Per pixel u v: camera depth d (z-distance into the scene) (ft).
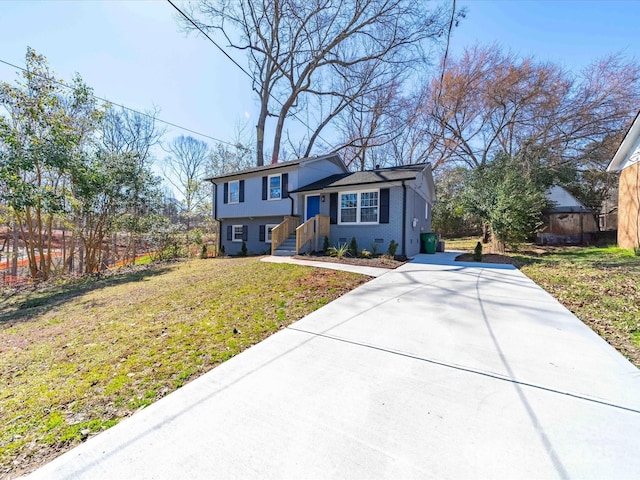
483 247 49.37
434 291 17.85
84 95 36.29
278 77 63.16
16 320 18.35
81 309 19.20
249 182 49.11
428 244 42.16
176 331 12.80
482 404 6.92
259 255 44.42
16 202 28.17
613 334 11.14
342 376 8.39
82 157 34.45
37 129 32.24
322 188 39.17
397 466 5.16
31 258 35.88
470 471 5.01
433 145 67.87
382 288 18.74
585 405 6.83
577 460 5.22
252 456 5.49
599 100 51.19
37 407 7.79
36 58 31.86
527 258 33.24
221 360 9.82
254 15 51.83
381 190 35.94
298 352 10.05
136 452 5.75
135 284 26.35
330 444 5.74
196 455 5.58
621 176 36.73
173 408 7.18
